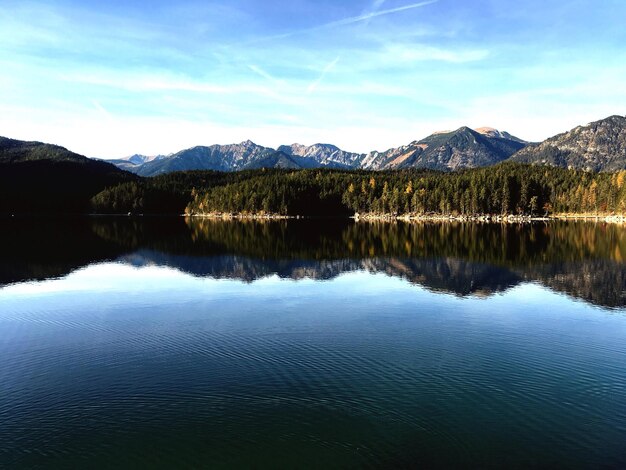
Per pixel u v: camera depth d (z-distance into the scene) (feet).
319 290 197.36
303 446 73.56
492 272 242.58
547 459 70.33
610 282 215.72
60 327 141.28
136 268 256.11
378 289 199.31
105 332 135.74
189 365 107.96
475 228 577.43
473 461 69.77
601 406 87.66
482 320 148.77
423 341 126.72
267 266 263.49
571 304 171.22
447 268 255.91
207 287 203.82
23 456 71.36
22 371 105.19
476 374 102.63
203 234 471.21
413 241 401.90
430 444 74.13
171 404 87.76
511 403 88.48
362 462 69.51
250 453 71.87
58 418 82.99
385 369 105.29
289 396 90.89
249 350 118.52
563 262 276.21
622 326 142.72
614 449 73.10
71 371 104.88
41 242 381.60
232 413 84.07
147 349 120.06
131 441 75.31
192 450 72.74
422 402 88.53
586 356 115.34
